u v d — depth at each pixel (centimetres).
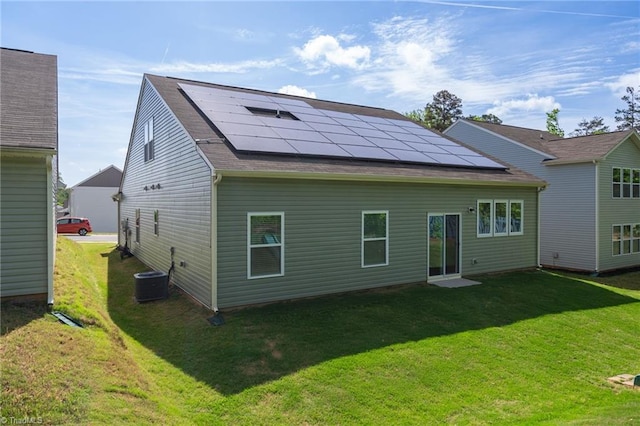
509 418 511
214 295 812
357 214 1002
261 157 889
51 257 697
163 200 1212
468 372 631
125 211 1873
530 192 1399
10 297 673
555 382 630
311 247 932
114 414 402
